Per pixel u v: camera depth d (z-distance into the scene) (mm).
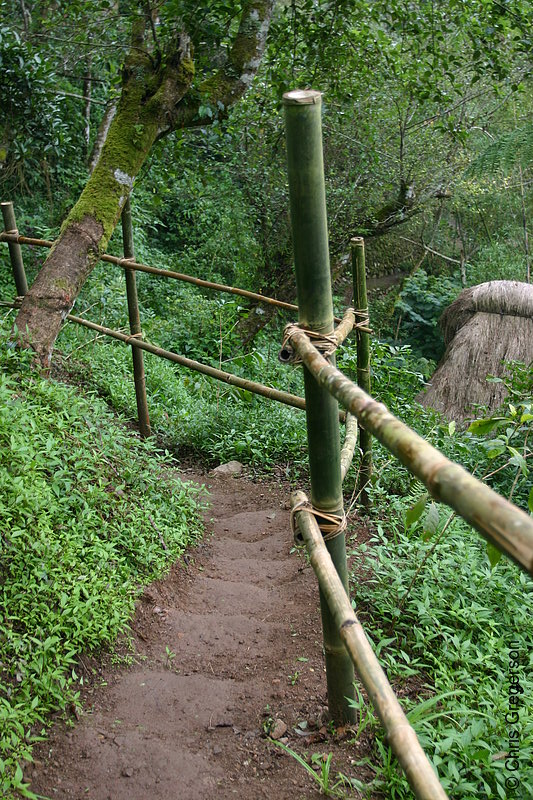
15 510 3004
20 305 5426
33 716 2424
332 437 2359
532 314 8828
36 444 3514
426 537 2818
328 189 11273
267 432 5766
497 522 902
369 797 2244
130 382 6398
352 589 3488
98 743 2510
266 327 11398
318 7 7301
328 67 7738
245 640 3293
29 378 4414
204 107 5680
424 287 14766
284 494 5082
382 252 15773
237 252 11375
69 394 4395
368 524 4199
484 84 12008
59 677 2596
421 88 7984
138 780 2371
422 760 1224
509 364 6242
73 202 10102
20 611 2758
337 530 2441
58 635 2770
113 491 3918
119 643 3084
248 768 2465
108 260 5293
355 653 1586
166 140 6340
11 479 3049
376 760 2449
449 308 9797
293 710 2750
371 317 13922
